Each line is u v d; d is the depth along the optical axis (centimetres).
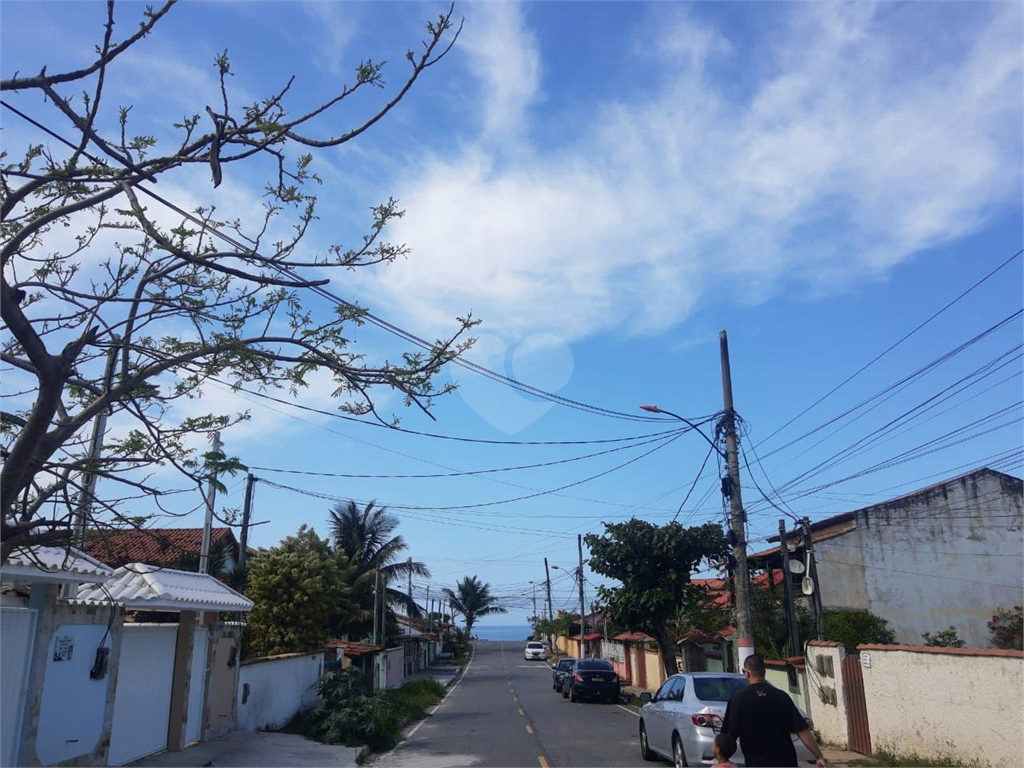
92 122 509
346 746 1562
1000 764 1055
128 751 1217
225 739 1538
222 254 595
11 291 497
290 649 2481
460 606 8412
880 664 1344
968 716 1120
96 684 1081
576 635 7081
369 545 3934
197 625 1472
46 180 532
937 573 2377
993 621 2320
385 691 2239
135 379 540
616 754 1511
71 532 507
